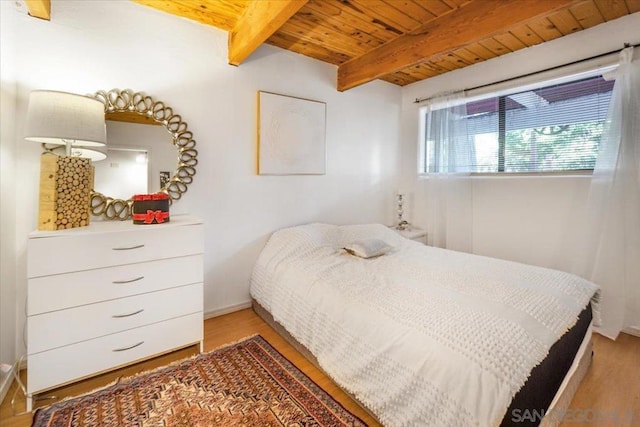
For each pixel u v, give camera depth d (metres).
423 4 2.11
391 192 3.83
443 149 3.35
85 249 1.58
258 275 2.54
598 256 2.33
